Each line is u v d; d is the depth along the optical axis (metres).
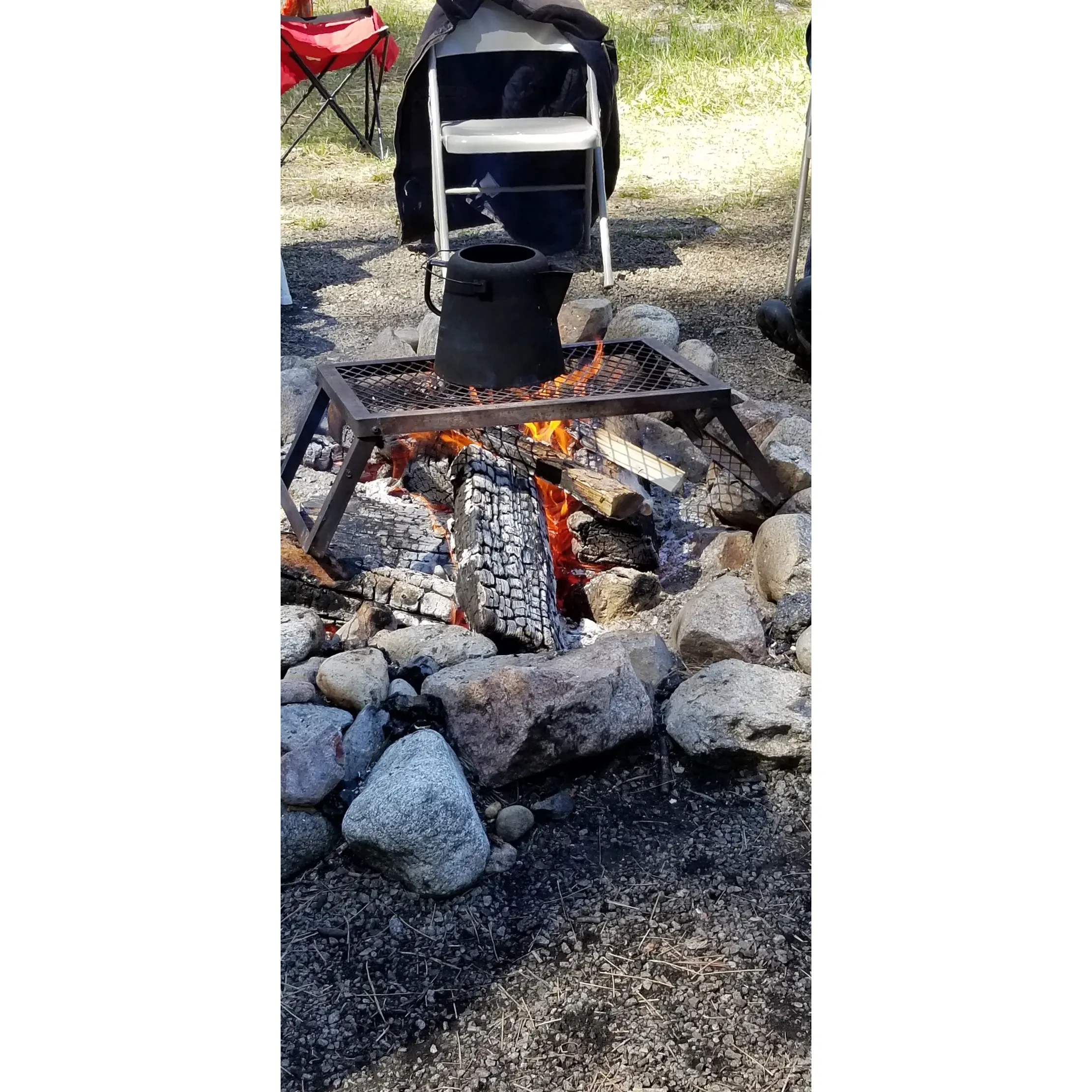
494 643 1.98
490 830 1.71
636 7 6.36
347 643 2.05
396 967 1.53
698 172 4.58
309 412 2.37
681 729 1.82
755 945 1.56
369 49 4.51
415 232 3.87
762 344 3.20
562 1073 1.40
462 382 2.22
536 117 3.74
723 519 2.43
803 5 6.39
